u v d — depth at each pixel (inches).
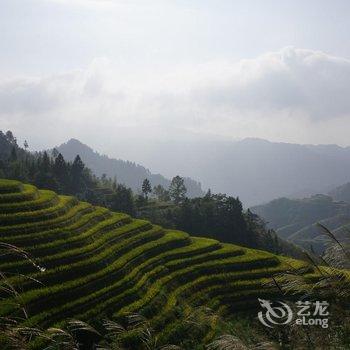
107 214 2522.1
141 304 1547.7
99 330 1328.7
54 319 1310.3
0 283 361.7
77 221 2127.2
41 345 1062.4
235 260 2220.7
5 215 1830.7
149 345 502.0
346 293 405.1
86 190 5162.4
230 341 392.2
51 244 1720.0
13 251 373.4
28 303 1289.4
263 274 2127.2
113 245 2036.2
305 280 429.4
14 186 2154.3
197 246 2380.7
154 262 2039.9
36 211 1974.7
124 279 1689.2
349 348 416.2
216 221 3897.6
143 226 2471.7
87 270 1656.0
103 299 1520.7
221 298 1895.9
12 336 334.0
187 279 2000.5
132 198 4434.1
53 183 4569.4
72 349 394.9
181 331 1413.6
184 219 3890.3
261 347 391.2
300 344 452.1
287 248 4335.6
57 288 1435.8
